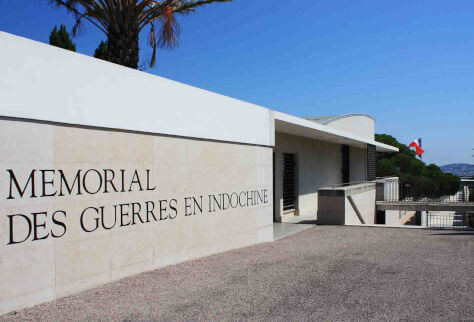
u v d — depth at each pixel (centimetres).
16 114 429
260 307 466
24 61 438
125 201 567
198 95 725
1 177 417
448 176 4134
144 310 448
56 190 471
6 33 422
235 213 844
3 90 418
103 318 421
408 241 934
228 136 818
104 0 909
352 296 509
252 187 914
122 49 920
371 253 788
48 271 463
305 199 1638
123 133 566
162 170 637
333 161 2006
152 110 615
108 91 541
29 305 443
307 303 482
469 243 901
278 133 1411
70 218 488
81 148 504
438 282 571
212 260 711
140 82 594
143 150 600
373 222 1695
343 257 749
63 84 480
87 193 510
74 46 1532
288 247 868
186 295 506
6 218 421
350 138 1705
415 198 1723
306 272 631
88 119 510
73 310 441
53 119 466
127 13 912
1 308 416
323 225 1257
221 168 798
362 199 1505
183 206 685
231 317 434
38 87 452
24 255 437
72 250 491
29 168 443
